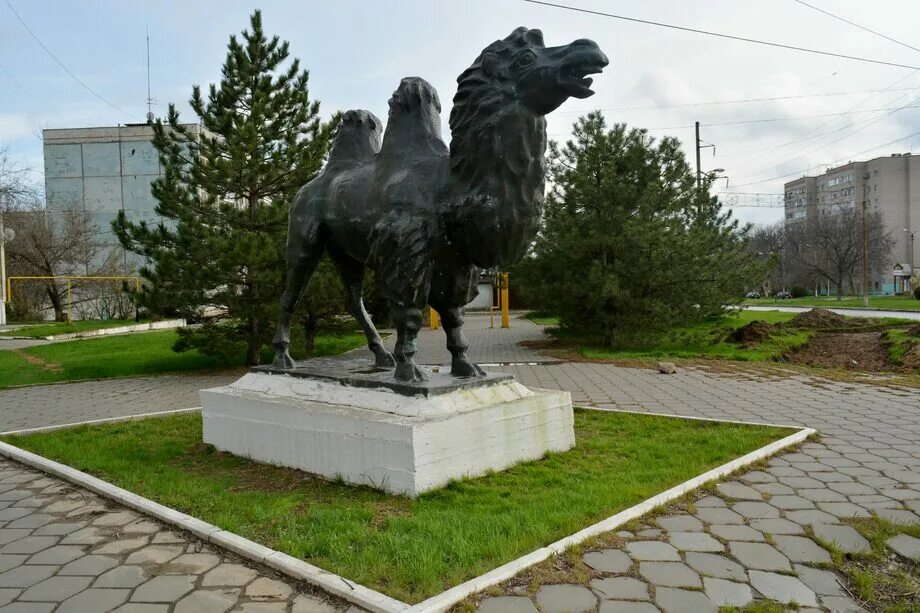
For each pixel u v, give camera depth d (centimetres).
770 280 5478
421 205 400
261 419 454
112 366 1138
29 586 268
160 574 276
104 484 394
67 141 3136
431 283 427
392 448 368
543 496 357
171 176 1031
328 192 488
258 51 1070
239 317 1055
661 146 1258
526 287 1347
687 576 266
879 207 5644
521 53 368
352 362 520
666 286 1207
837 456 451
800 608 243
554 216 1288
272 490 387
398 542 287
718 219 1505
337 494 374
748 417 604
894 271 4834
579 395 757
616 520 318
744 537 306
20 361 1304
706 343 1356
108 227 3153
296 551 284
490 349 1402
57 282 2895
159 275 996
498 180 374
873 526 319
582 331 1419
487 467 404
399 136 434
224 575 273
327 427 405
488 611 236
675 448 473
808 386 798
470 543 286
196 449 501
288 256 513
